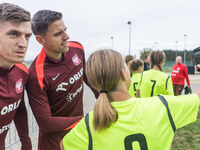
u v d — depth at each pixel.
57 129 1.34
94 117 0.89
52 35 1.37
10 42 1.04
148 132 0.89
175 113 0.94
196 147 2.96
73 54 1.64
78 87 1.68
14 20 1.01
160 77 2.85
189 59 42.50
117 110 0.93
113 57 0.92
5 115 1.23
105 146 0.89
